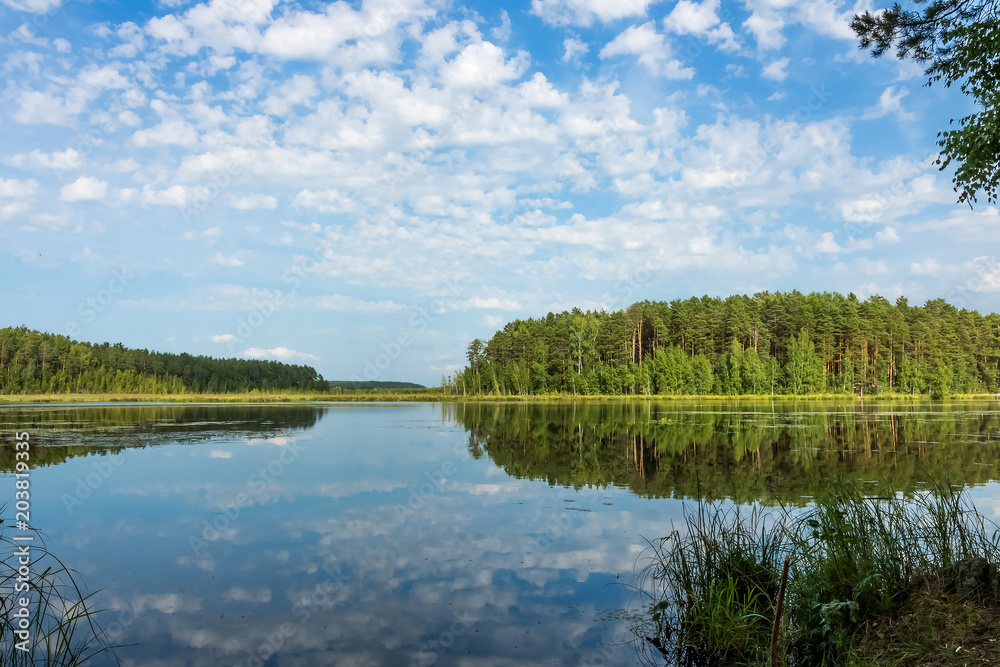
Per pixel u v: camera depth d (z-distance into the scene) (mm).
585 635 5758
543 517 10008
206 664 5148
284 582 7172
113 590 6949
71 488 12500
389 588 6961
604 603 6516
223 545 8633
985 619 4449
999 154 7238
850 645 4648
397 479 13625
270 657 5297
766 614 5559
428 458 17000
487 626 5918
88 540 8875
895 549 5617
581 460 16484
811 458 16156
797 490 11734
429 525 9609
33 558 8000
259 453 17828
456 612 6277
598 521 9680
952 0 8016
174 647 5477
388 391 101750
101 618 6152
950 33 7957
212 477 13781
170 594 6824
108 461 16047
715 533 6773
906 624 4750
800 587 5598
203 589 6973
